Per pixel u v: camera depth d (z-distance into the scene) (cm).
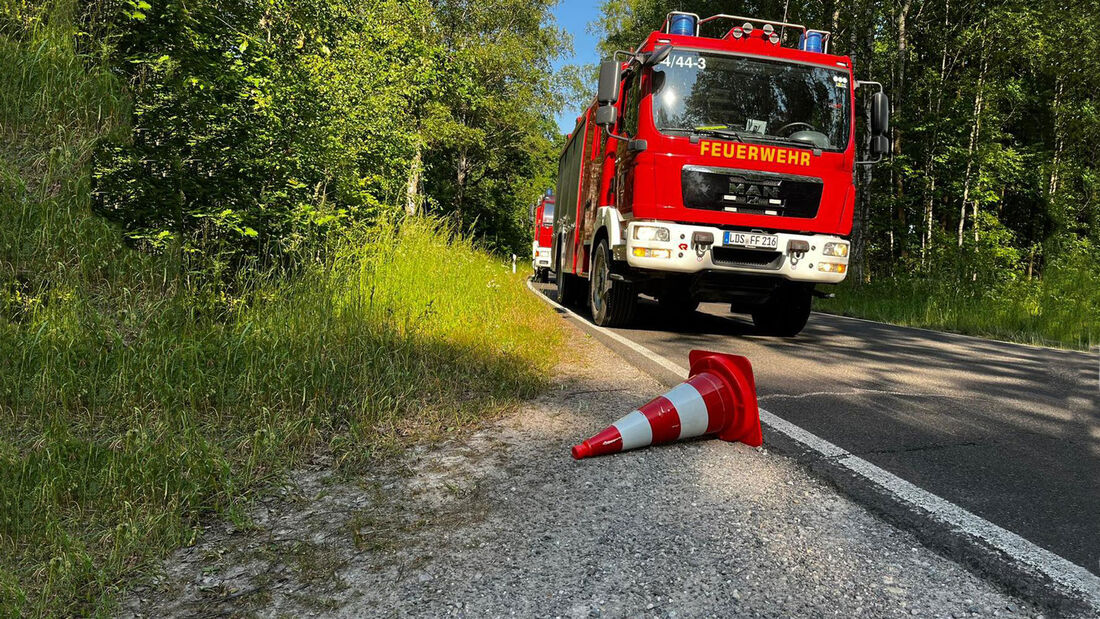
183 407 331
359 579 199
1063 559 209
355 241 727
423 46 1059
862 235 1845
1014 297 1169
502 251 3909
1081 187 2069
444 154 3025
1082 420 398
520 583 195
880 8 1919
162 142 516
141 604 189
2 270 425
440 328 583
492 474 285
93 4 495
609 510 246
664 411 316
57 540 215
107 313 425
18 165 471
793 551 215
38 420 308
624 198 759
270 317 464
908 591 191
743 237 705
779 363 587
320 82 739
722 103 723
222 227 532
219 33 534
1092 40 1741
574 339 684
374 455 306
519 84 2942
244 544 224
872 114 761
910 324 1141
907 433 354
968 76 1908
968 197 1931
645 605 183
